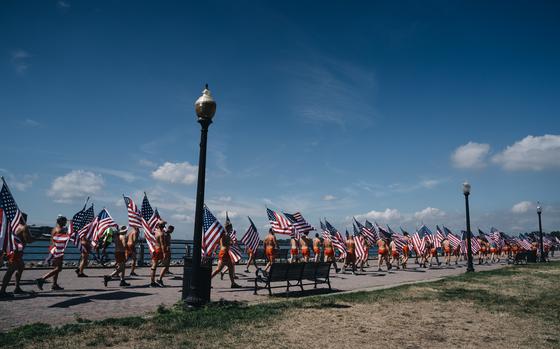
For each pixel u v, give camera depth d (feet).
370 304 33.45
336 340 21.85
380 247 75.46
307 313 28.73
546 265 89.51
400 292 40.75
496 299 37.55
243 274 60.49
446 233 102.58
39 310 27.89
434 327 25.82
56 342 19.60
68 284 42.39
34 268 58.23
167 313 27.22
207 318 25.58
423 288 44.60
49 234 59.77
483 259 117.50
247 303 32.76
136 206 56.44
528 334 24.44
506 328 25.98
